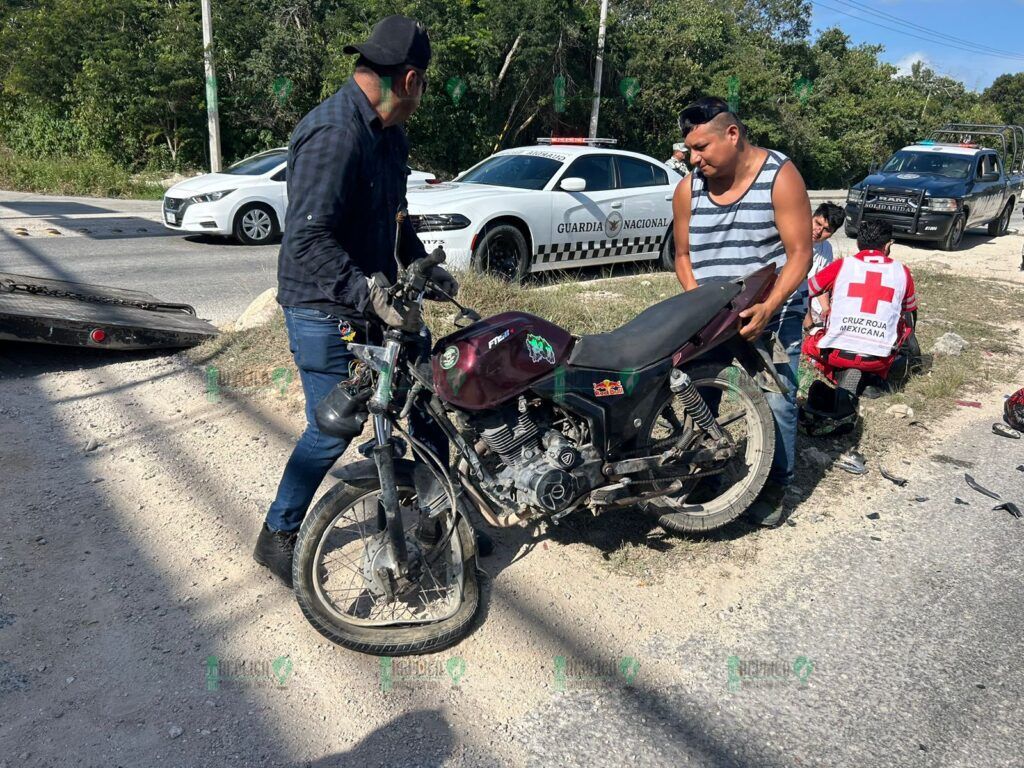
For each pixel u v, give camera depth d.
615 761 2.41
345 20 22.28
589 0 24.42
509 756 2.41
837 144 29.88
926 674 2.85
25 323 5.11
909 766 2.43
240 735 2.44
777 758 2.44
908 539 3.79
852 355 5.07
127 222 13.95
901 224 13.84
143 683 2.63
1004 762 2.46
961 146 15.59
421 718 2.54
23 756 2.32
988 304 8.91
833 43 32.66
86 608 2.98
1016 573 3.53
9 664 2.67
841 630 3.08
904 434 4.98
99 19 21.88
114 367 5.53
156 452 4.25
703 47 26.80
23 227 12.57
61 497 3.75
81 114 21.81
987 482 4.42
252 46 22.80
